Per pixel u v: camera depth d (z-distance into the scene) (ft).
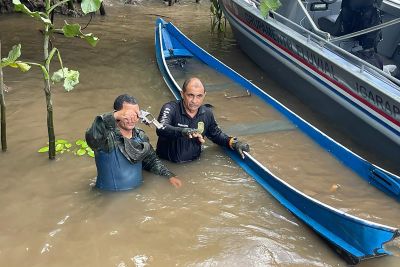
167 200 12.92
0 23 28.73
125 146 12.70
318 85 18.92
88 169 14.21
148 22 31.86
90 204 12.56
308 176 14.67
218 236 11.62
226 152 15.60
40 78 20.68
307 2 21.56
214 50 27.40
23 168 14.08
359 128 17.42
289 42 20.13
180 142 14.52
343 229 11.17
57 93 19.39
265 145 16.28
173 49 24.57
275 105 18.97
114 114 12.42
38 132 16.21
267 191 13.55
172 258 10.83
